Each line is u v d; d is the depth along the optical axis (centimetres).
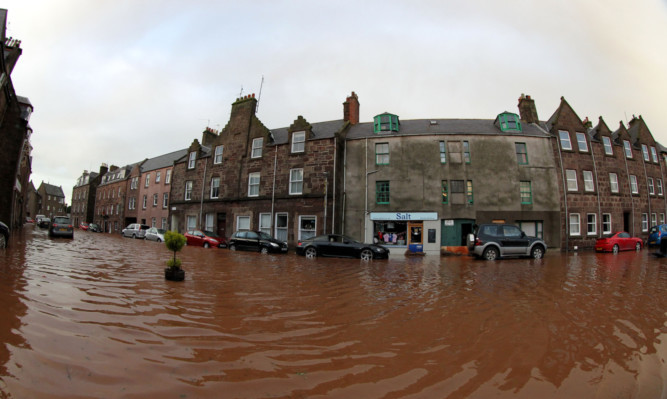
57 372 313
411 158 2175
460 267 1296
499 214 2083
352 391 308
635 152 2573
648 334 485
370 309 615
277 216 2317
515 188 2106
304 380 328
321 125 2595
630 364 382
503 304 658
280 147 2391
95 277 811
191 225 2809
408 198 2139
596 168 2302
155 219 3909
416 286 857
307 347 420
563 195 2153
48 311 498
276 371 346
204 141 3462
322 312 587
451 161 2148
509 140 2161
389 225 2170
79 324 450
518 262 1468
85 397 274
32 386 285
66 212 9812
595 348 430
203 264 1217
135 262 1161
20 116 2173
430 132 2222
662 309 620
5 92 1811
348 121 2478
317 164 2234
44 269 886
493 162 2131
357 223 2197
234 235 2017
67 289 655
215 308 583
